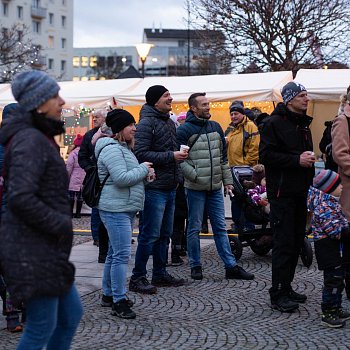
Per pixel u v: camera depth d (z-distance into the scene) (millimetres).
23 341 3615
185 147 6859
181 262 8852
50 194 3592
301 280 7605
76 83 15570
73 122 15180
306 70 13719
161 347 5219
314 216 5805
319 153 14820
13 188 3438
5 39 38688
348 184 5840
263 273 8109
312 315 6145
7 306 5656
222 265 8656
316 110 15172
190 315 6207
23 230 3510
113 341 5387
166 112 7062
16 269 3486
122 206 6012
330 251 5742
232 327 5781
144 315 6215
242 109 11102
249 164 11039
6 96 15477
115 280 6117
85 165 9102
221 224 7805
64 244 3611
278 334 5555
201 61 30562
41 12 77250
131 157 6074
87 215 14359
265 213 8648
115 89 14656
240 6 23438
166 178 6945
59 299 3812
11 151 3547
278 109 6156
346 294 6668
